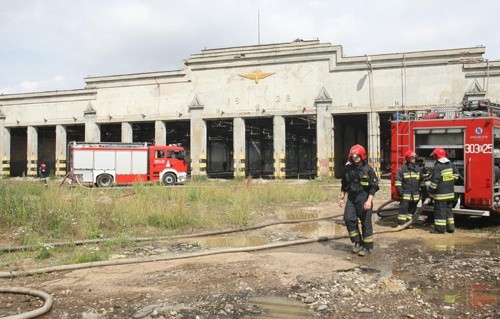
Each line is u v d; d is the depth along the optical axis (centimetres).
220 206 1435
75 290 571
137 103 3544
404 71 2830
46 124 3875
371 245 770
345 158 3762
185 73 3397
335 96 3003
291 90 3128
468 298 526
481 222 1142
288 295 543
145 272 661
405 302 511
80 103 3744
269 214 1352
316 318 467
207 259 750
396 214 1231
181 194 1512
